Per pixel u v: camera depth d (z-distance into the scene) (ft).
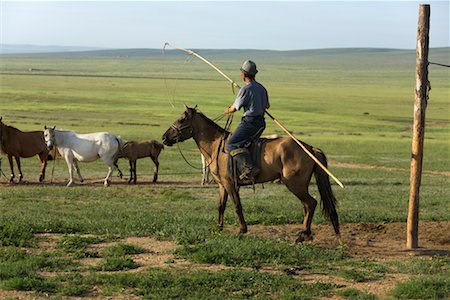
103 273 34.71
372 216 54.85
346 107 320.29
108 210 58.23
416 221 43.55
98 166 109.70
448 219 54.70
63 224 47.39
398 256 41.09
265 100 42.37
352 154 139.85
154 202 66.54
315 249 40.55
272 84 574.15
